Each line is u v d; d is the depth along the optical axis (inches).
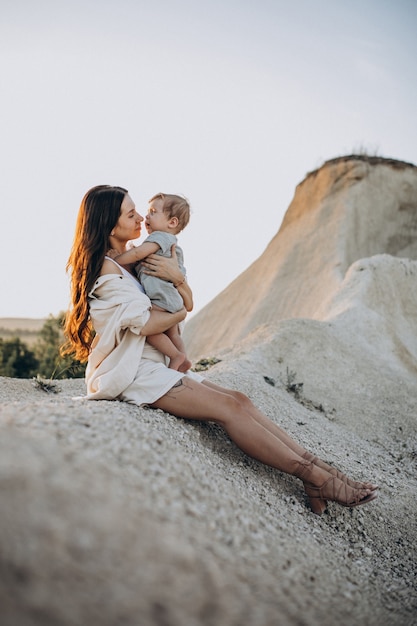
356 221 1023.0
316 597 114.9
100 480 104.8
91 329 178.9
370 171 1072.8
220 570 100.2
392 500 207.2
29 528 87.0
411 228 1055.6
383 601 132.3
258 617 95.7
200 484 133.3
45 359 743.7
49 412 135.5
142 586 87.9
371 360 449.4
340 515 175.5
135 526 97.2
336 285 884.6
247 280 1087.0
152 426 151.8
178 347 181.0
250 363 357.4
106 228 171.5
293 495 174.6
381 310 622.8
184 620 87.0
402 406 374.0
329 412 340.2
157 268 171.5
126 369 164.2
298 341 413.1
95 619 80.9
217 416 163.2
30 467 97.7
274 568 115.2
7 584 79.4
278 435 172.2
